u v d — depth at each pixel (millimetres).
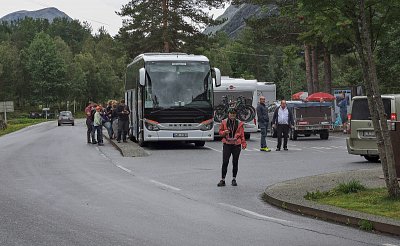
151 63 33125
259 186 18438
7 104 86875
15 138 52750
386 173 14172
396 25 15281
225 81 42750
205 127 33031
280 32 56438
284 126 31953
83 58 183500
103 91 182875
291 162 25484
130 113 40062
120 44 76125
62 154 31469
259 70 174500
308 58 60812
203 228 11914
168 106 32719
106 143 40406
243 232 11508
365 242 10523
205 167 24109
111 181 19828
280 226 12133
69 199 15859
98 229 11766
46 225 12156
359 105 24250
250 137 45719
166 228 11906
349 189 15312
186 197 16266
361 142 24109
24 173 22484
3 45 181625
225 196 16453
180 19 71000
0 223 12359
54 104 172625
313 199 14656
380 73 51250
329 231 11570
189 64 33281
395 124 17000
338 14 14453
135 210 14109
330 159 26547
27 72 170000
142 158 28406
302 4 14719
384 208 12961
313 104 41188
